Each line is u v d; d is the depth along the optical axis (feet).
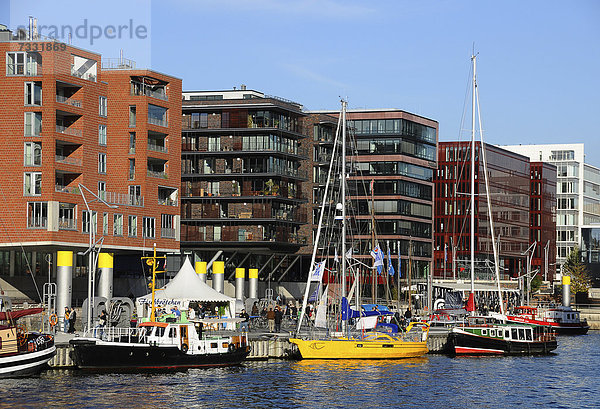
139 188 362.53
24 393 192.65
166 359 224.74
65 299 294.05
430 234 606.96
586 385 232.94
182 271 267.39
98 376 214.69
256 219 453.99
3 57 327.67
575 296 573.74
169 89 377.91
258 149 457.68
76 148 340.18
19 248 335.47
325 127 541.34
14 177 325.83
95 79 352.28
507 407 199.62
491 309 442.09
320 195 528.22
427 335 282.36
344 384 219.82
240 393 202.49
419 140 594.24
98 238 342.85
